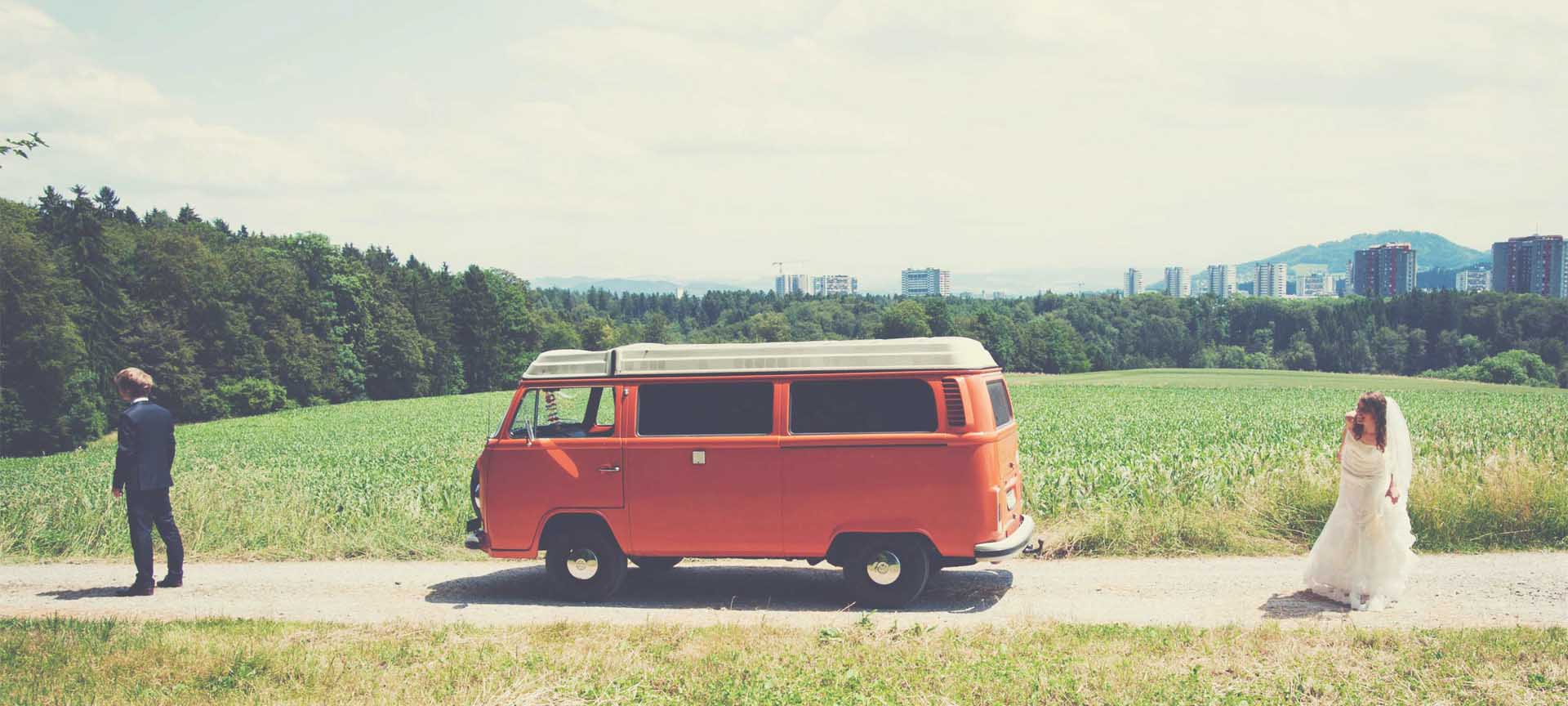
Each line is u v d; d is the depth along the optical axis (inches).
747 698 214.2
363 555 449.7
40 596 374.0
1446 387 2967.5
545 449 335.6
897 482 307.0
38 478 1147.3
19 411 2000.5
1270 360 5900.6
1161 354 6220.5
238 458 1282.0
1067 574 358.9
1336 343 5708.7
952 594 333.1
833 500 311.4
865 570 315.0
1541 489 393.7
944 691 213.0
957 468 303.0
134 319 2645.2
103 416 2326.5
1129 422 1390.3
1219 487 496.4
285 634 285.6
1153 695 205.3
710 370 325.1
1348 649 235.5
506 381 4237.2
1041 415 1619.1
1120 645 245.0
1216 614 287.3
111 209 3934.5
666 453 324.2
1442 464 495.5
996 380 332.8
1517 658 222.5
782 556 317.4
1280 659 228.7
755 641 261.0
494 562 428.1
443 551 449.4
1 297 1950.1
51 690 230.7
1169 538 395.5
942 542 304.7
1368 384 3193.9
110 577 410.6
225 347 2898.6
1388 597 287.0
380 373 3587.6
